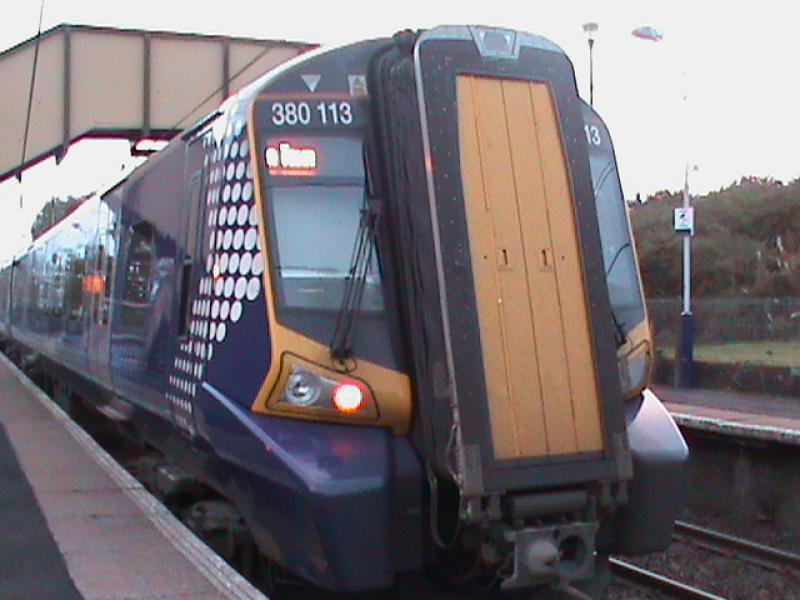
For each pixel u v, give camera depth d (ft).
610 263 22.06
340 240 20.07
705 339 89.15
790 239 123.24
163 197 27.58
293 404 19.10
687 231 79.05
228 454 20.59
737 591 28.14
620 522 20.44
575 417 18.94
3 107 59.16
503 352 18.53
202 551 22.30
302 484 18.42
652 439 20.67
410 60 19.52
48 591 19.65
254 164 20.06
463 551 20.20
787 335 83.97
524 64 19.74
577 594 18.63
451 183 18.61
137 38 62.49
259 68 65.21
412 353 19.40
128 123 62.44
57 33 60.75
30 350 76.74
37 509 26.81
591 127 22.79
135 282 30.68
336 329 19.42
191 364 22.85
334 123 20.59
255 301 19.74
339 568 18.45
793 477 35.22
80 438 39.70
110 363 34.45
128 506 27.27
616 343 20.26
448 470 18.30
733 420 43.45
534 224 19.21
